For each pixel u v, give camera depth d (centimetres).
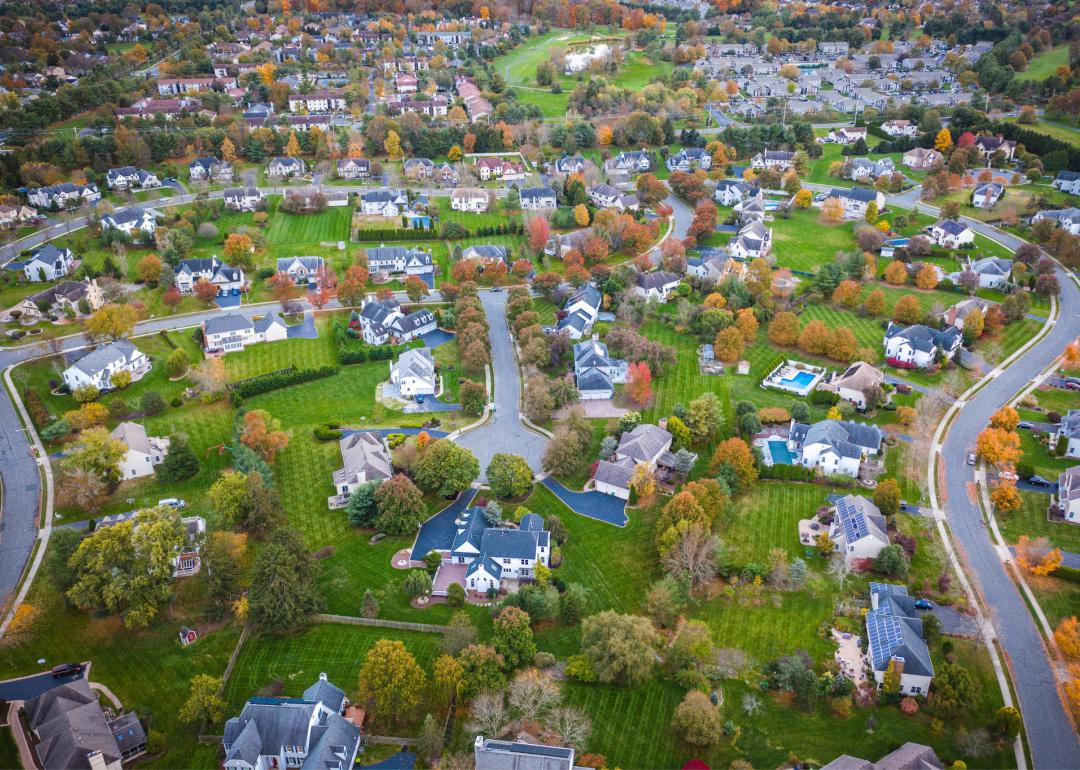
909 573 15350
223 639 13975
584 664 13188
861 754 11988
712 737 11862
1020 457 18488
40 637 14012
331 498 17325
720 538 15925
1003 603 14700
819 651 13738
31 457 18450
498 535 15450
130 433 18212
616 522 16800
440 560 15488
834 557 15450
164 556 14338
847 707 12569
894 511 16462
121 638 14012
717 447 18312
